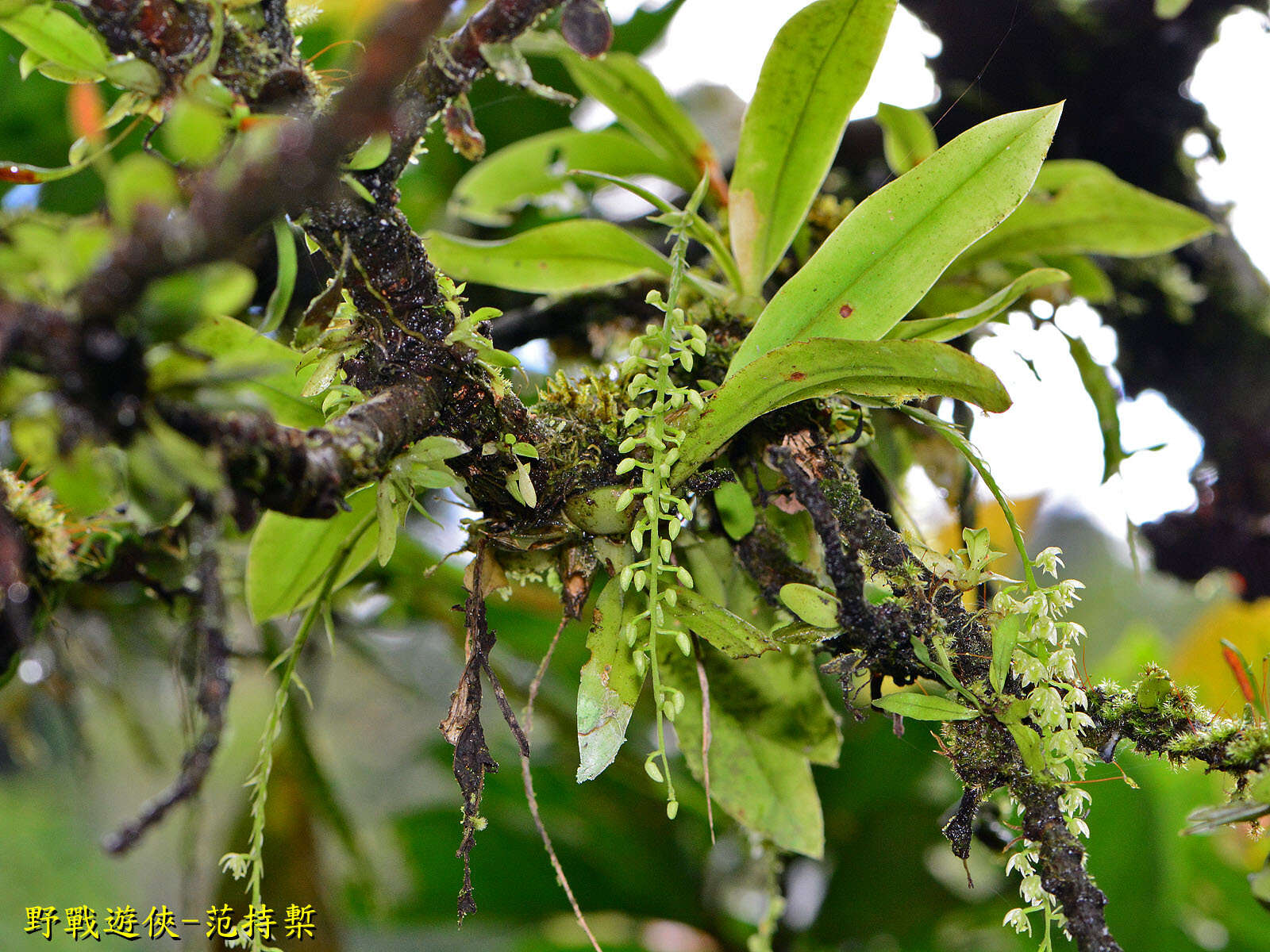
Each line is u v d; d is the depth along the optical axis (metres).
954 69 1.01
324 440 0.77
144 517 0.76
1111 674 1.07
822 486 0.84
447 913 1.11
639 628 0.83
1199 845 1.07
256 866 0.83
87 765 1.01
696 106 1.18
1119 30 0.99
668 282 0.94
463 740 0.82
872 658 0.82
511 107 1.07
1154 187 1.02
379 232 0.80
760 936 0.91
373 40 0.64
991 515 1.06
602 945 1.10
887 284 0.84
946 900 1.06
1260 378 1.01
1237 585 1.03
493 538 0.84
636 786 1.07
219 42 0.78
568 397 0.85
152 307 0.64
